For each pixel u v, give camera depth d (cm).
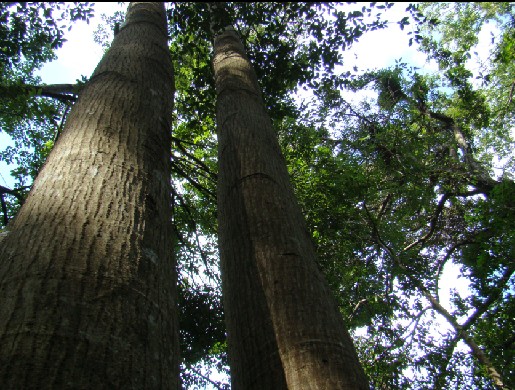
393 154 1205
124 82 314
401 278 1077
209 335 817
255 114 419
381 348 954
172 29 786
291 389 182
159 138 282
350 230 968
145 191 223
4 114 764
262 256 253
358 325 1041
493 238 908
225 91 475
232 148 364
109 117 261
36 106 677
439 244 1284
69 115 276
